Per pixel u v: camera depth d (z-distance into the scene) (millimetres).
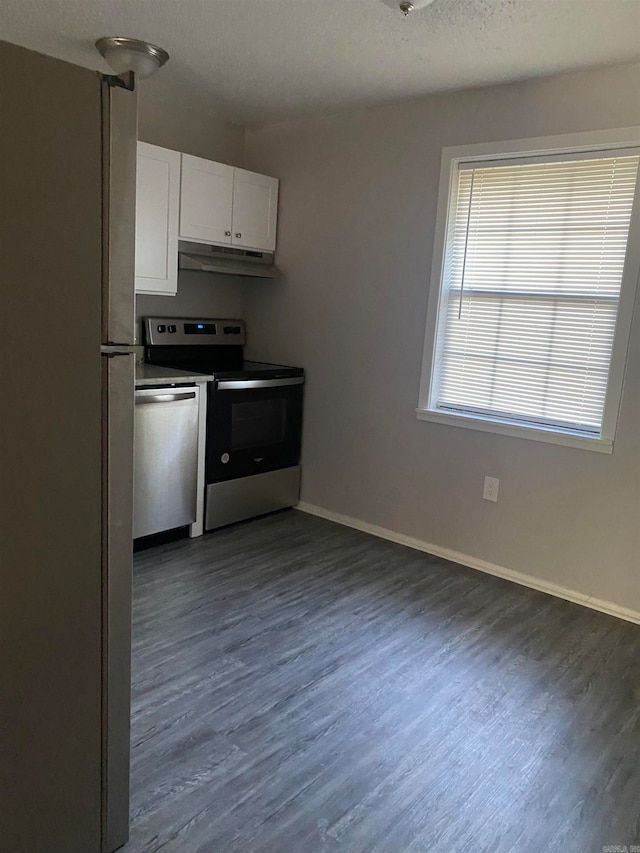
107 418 1355
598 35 2434
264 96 3426
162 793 1721
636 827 1686
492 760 1915
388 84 3125
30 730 1340
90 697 1435
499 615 2848
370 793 1760
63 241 1229
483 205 3221
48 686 1354
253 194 3871
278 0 2305
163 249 3455
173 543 3479
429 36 2543
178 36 2668
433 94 3232
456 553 3455
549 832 1656
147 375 3287
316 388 3986
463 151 3186
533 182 3051
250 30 2574
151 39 2709
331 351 3879
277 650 2463
